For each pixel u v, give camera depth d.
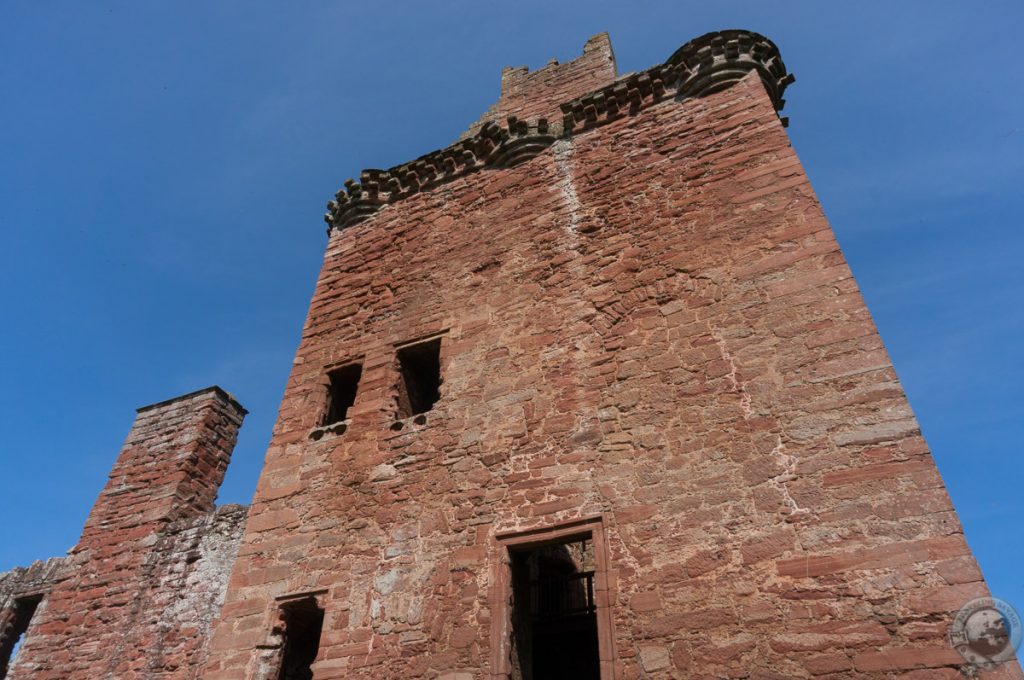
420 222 12.16
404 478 8.69
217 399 15.62
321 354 11.13
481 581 7.33
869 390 6.60
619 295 8.84
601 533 7.01
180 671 10.99
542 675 10.29
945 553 5.54
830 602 5.72
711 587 6.23
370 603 7.79
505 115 14.42
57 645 12.51
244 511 12.61
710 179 9.35
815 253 7.80
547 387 8.51
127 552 13.32
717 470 6.84
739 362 7.43
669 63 10.98
